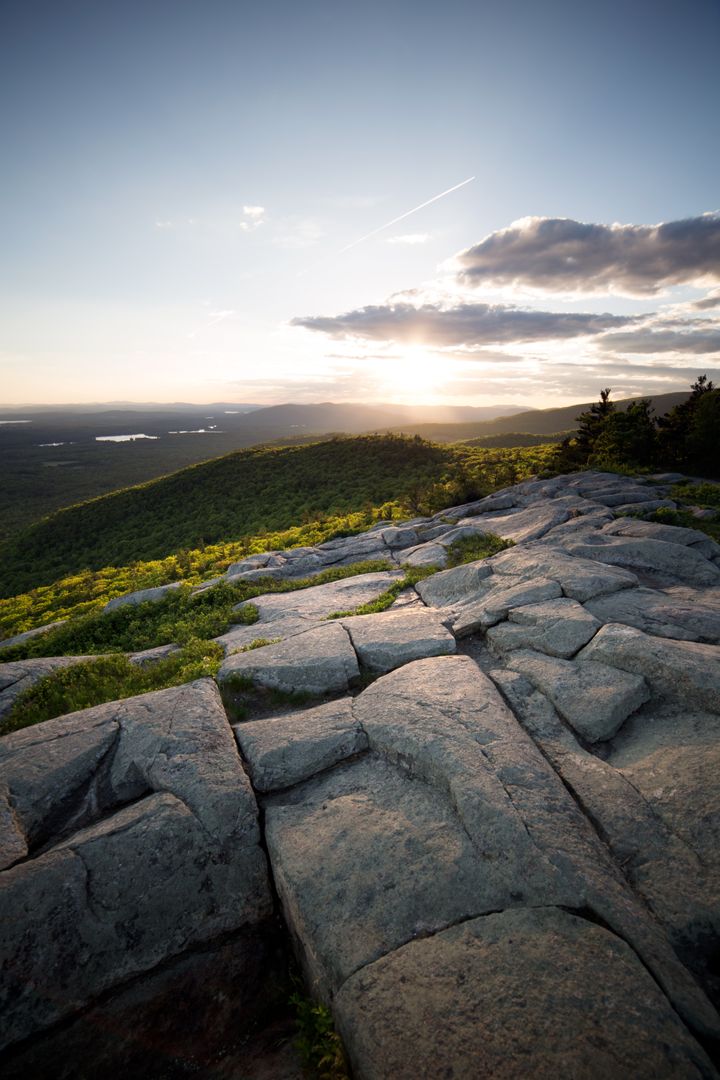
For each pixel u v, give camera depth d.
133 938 3.95
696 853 4.05
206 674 8.37
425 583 12.54
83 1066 3.52
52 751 5.83
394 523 26.67
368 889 3.99
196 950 4.07
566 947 3.35
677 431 33.47
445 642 8.30
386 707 6.29
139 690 8.65
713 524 15.18
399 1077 2.86
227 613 13.02
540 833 4.18
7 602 43.81
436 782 5.02
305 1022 3.58
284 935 4.36
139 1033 3.68
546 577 10.03
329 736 5.87
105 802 5.23
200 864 4.43
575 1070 2.71
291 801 5.18
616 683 6.33
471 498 31.00
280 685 7.75
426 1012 3.12
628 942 3.39
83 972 3.74
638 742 5.57
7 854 4.50
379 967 3.44
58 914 3.93
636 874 3.98
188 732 6.00
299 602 13.12
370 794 5.09
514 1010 3.03
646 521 15.02
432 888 3.91
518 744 5.40
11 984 3.58
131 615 14.44
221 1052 3.69
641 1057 2.74
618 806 4.60
